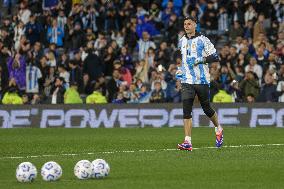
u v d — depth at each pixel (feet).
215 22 298.76
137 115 247.09
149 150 156.04
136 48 299.99
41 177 113.70
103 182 108.99
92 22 307.78
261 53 265.75
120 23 309.42
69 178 112.98
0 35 305.12
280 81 252.42
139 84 261.65
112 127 247.09
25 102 269.03
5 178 115.65
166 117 244.83
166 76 260.83
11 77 286.87
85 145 173.99
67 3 315.58
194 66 153.48
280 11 297.12
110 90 269.03
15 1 335.47
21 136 208.74
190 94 153.38
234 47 265.34
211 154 144.36
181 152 149.18
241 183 107.86
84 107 251.60
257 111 238.68
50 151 160.25
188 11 302.04
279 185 106.01
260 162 131.03
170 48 288.10
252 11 295.89
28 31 304.30
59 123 253.03
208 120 241.76
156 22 303.48
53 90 282.15
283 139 185.26
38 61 288.51
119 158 140.15
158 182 109.19
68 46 303.89
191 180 111.04
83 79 277.03
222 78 257.34
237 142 176.35
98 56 279.08
